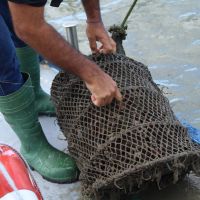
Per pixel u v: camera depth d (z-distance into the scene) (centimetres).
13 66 250
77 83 246
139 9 462
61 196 262
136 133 225
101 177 229
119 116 230
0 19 242
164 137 227
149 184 255
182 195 255
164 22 435
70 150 253
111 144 227
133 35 420
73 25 328
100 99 225
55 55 216
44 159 272
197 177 265
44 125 313
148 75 261
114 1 484
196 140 274
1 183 205
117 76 243
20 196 201
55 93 263
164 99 249
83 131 237
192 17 438
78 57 220
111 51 259
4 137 306
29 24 209
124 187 229
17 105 259
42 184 271
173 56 386
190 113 323
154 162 217
